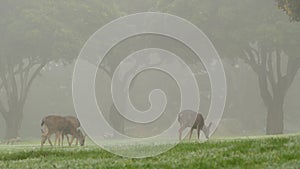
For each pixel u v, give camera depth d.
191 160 22.77
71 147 41.44
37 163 26.77
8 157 32.19
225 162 21.34
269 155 22.84
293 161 20.38
